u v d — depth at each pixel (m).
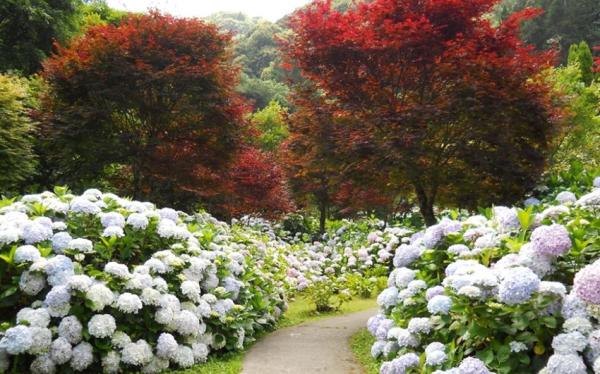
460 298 3.66
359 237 13.89
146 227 5.74
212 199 12.16
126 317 4.75
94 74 9.77
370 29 7.89
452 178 7.76
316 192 17.41
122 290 4.82
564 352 3.04
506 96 7.12
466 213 9.45
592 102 14.29
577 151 13.33
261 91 36.44
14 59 16.66
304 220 18.44
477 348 3.79
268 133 22.36
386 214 16.44
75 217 5.53
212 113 10.39
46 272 4.57
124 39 9.87
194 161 10.45
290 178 16.53
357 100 8.14
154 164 10.11
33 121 10.27
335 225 16.95
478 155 7.38
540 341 3.36
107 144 9.75
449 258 4.93
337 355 5.64
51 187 12.34
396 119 7.15
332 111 8.09
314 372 4.97
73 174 11.23
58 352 4.31
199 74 9.88
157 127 10.58
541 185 8.06
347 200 16.08
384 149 7.15
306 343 6.28
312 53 8.11
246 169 14.45
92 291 4.49
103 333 4.42
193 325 5.02
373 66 8.17
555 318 3.35
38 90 12.35
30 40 17.39
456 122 7.65
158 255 5.41
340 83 8.20
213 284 5.90
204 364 5.11
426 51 7.63
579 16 31.53
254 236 10.68
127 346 4.57
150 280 4.93
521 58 7.77
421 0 7.90
